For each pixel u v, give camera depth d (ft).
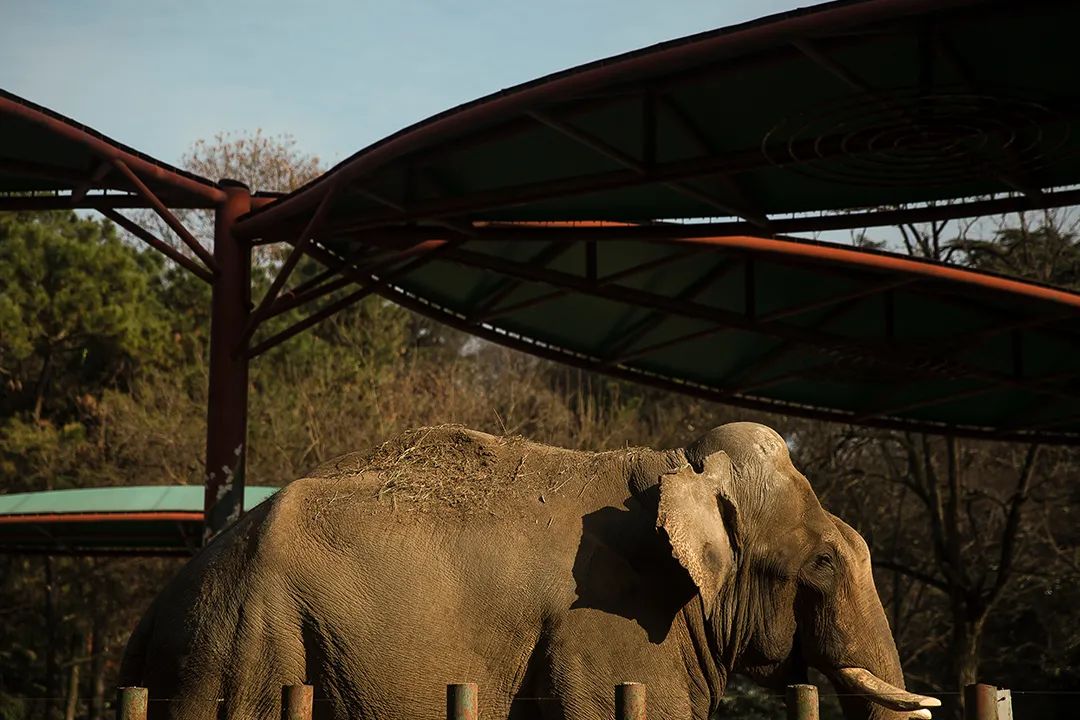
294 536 21.39
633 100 36.01
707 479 21.38
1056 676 89.61
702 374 67.21
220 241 45.01
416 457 22.70
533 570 21.06
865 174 39.17
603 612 20.90
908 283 50.65
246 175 146.61
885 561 88.74
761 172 42.22
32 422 121.60
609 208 46.50
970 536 99.09
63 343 122.52
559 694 20.52
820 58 30.86
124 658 22.08
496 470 22.36
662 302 52.90
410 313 147.23
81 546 75.36
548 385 135.54
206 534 42.93
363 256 51.88
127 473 109.60
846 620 21.91
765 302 58.23
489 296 58.34
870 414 68.18
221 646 20.83
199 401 116.67
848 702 21.89
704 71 33.68
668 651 21.12
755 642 21.89
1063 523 95.61
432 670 20.63
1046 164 36.58
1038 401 66.44
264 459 107.45
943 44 30.91
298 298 47.67
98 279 122.31
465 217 45.85
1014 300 50.75
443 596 20.93
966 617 85.35
